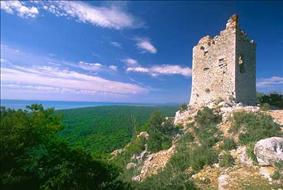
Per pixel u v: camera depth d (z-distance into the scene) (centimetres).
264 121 1944
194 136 2262
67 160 1323
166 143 2377
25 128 1196
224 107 2408
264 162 1472
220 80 2611
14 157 1193
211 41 2775
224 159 1662
